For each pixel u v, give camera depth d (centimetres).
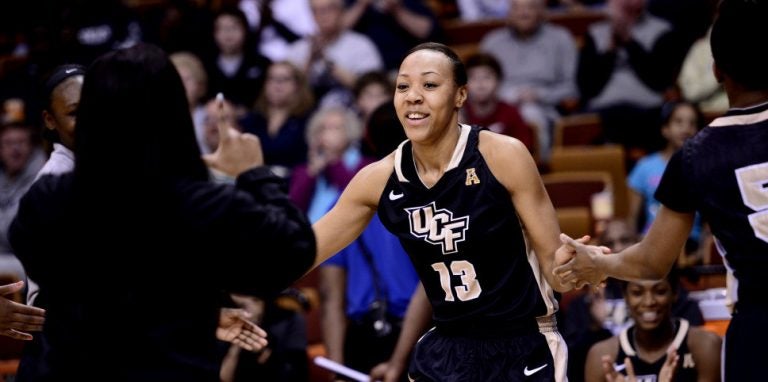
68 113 525
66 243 411
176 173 411
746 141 456
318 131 1044
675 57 1247
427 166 500
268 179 428
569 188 1009
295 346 739
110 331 408
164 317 409
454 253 493
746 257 454
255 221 407
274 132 1149
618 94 1250
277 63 1156
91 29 1290
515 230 493
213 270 411
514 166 488
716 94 1205
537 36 1315
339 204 520
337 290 722
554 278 492
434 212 495
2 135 1118
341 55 1288
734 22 456
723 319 710
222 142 434
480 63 1135
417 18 1359
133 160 404
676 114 1014
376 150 657
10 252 1095
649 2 1347
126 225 406
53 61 1264
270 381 725
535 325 497
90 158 405
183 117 412
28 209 422
